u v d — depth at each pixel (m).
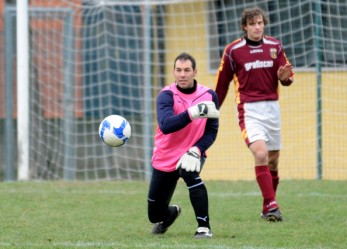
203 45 51.75
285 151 49.41
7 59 53.66
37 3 56.19
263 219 29.86
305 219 29.59
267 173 29.69
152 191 25.61
